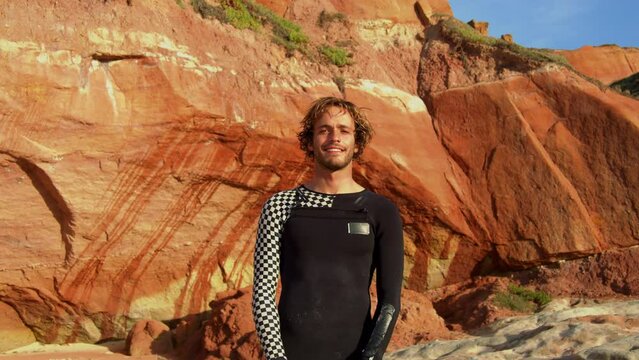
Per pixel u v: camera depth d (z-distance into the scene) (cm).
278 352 225
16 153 1024
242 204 1268
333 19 1683
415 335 1028
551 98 1523
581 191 1441
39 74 1043
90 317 1148
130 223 1147
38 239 1073
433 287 1460
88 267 1123
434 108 1557
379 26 1727
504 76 1561
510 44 1631
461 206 1452
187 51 1209
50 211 1082
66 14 1103
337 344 233
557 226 1411
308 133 274
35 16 1070
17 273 1070
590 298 1298
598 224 1420
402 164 1402
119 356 1006
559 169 1459
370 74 1533
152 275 1194
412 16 1777
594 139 1466
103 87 1108
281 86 1306
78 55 1090
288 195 251
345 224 244
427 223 1438
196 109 1172
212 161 1208
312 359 231
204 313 1239
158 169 1158
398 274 242
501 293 1309
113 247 1137
